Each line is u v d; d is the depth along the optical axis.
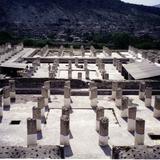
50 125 20.62
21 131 19.59
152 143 18.22
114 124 21.06
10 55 52.94
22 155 12.17
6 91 24.11
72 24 174.12
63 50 65.62
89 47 75.38
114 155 13.07
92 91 24.38
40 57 50.97
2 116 22.05
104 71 37.59
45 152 12.46
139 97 26.95
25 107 24.14
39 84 28.33
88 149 17.34
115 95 25.95
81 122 21.36
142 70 34.16
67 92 24.08
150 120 21.95
